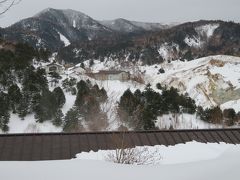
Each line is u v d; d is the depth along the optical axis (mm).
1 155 10586
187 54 157875
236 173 5562
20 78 54562
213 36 195625
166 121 43469
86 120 39031
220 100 68250
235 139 12391
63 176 5309
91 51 165250
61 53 165000
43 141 11594
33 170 5570
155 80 88688
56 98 45500
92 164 5984
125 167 5859
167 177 5363
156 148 11023
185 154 10719
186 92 68625
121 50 157125
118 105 39625
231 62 84438
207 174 5523
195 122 45438
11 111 45344
